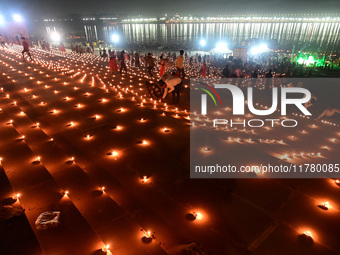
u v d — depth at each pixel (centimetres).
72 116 809
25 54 2647
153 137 637
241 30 15712
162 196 414
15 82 1316
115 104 930
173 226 352
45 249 304
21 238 308
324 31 13262
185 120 760
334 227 343
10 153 541
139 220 362
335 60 2912
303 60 2897
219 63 2533
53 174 471
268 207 382
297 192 414
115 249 312
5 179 434
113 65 1702
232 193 416
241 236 331
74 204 389
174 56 3231
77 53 3259
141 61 2539
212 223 355
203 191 422
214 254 306
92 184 441
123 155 549
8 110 863
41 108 891
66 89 1171
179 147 579
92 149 582
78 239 318
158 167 498
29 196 399
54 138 646
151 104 956
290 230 339
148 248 312
